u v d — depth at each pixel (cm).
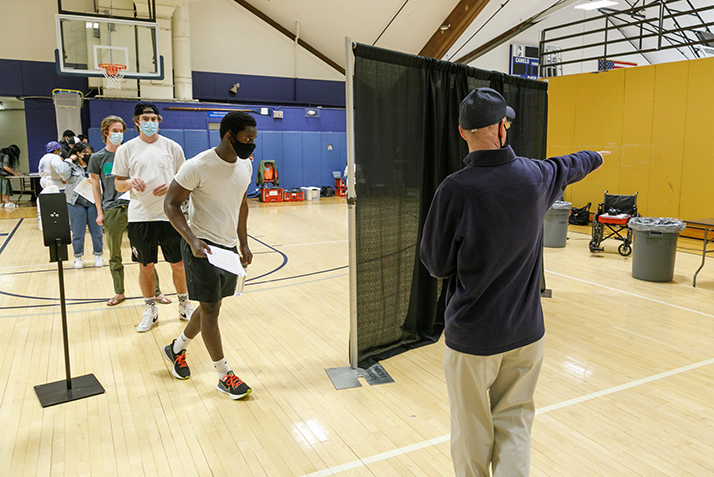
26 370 330
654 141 891
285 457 237
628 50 1540
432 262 174
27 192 1599
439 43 1275
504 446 175
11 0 1244
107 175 457
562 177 177
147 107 372
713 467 231
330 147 1509
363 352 343
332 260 679
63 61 1044
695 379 322
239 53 1484
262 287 544
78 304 474
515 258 165
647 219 580
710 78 810
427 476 223
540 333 174
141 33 1081
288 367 340
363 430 261
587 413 279
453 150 389
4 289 524
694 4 1301
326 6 1341
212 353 293
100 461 233
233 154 275
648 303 487
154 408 283
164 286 546
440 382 319
